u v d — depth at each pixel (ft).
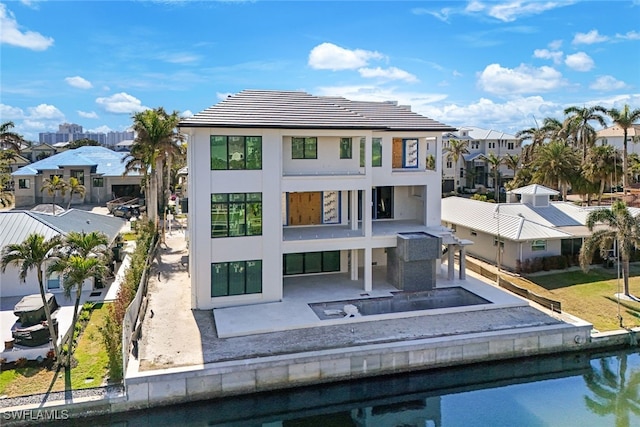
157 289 94.99
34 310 68.33
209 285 81.97
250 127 79.10
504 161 234.38
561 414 59.62
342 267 103.40
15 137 193.06
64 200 212.64
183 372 58.29
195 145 79.25
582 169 170.71
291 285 94.22
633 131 271.69
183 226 180.55
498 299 85.05
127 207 187.32
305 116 85.76
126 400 56.59
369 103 104.99
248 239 83.05
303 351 64.54
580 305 86.22
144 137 139.33
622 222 89.25
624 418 58.39
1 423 53.11
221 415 59.67
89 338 71.10
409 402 64.59
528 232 105.19
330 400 63.31
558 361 72.49
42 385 58.08
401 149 103.35
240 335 70.13
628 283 95.96
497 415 59.72
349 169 94.22
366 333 71.10
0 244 87.45
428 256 88.48
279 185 83.66
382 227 99.40
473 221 121.39
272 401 61.46
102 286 94.12
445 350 67.82
